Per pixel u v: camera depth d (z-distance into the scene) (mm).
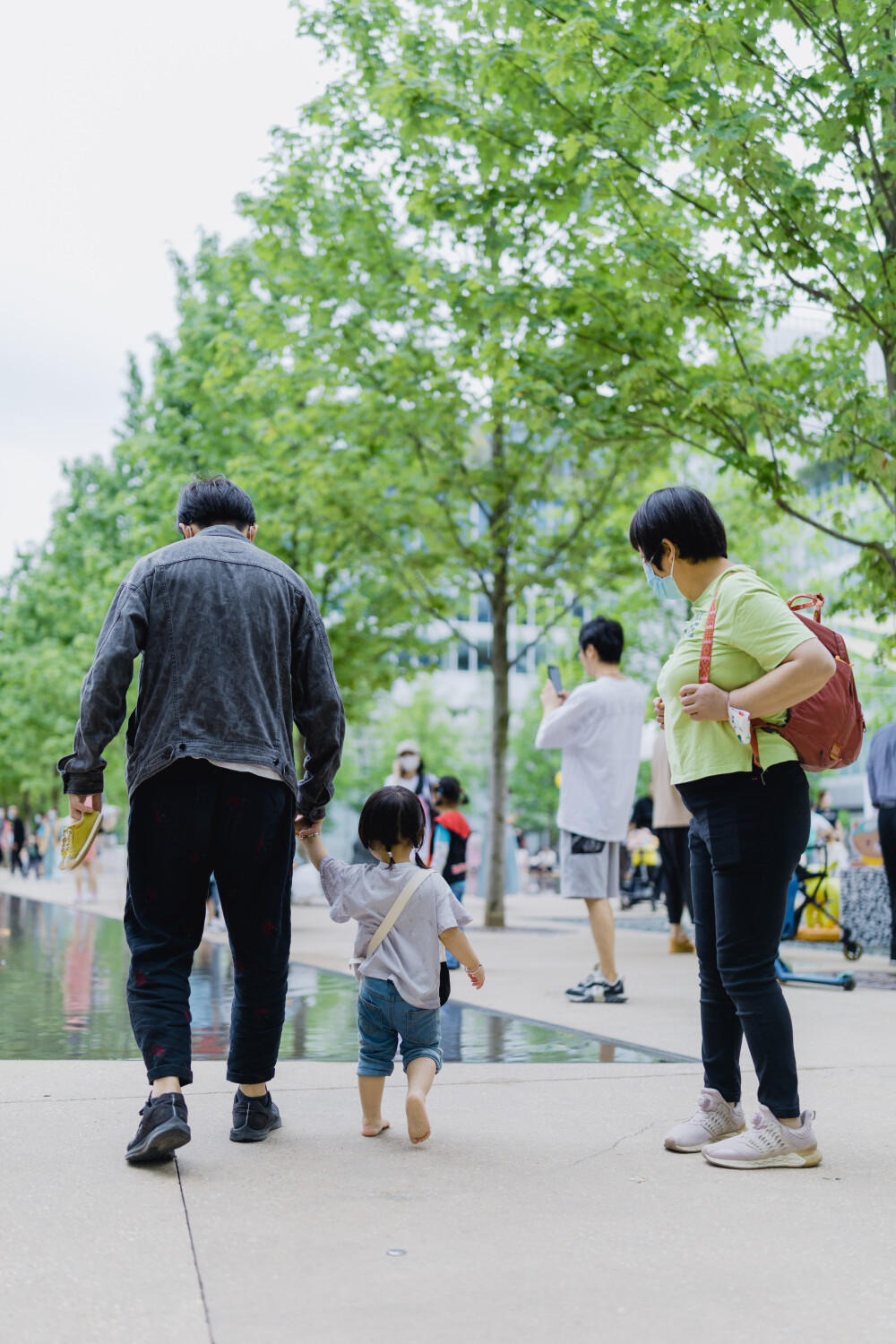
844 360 8523
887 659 9836
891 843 9375
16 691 40375
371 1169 3348
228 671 3586
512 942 11977
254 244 13867
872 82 7602
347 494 15062
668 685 3686
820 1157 3477
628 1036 5719
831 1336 2244
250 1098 3678
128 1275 2498
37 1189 3080
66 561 35906
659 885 20047
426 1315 2316
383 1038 3750
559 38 8352
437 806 8234
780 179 8031
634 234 9242
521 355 10148
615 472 14242
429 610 15891
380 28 12695
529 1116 4051
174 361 21344
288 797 3680
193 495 3971
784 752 3531
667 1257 2668
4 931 12930
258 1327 2248
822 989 7711
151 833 3518
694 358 10945
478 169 9914
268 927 3613
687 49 7945
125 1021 6133
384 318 13812
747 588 3545
